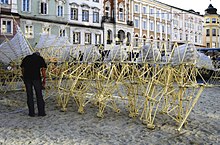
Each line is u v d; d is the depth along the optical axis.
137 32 47.12
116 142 6.02
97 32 40.31
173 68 7.46
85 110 9.43
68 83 10.52
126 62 8.38
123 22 43.72
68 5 37.00
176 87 7.52
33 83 8.47
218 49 24.25
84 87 9.87
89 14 39.69
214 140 6.20
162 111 8.64
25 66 8.48
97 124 7.58
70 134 6.61
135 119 8.15
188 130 6.99
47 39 15.05
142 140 6.18
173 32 56.62
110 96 8.95
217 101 11.70
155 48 7.98
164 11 53.97
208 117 8.48
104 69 9.04
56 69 11.54
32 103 8.55
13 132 6.77
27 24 32.41
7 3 30.56
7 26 30.31
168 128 7.16
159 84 7.38
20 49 13.79
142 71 8.46
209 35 68.75
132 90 8.60
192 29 63.25
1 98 12.11
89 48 10.50
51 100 11.42
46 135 6.53
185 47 7.40
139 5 47.47
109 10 42.62
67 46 12.00
